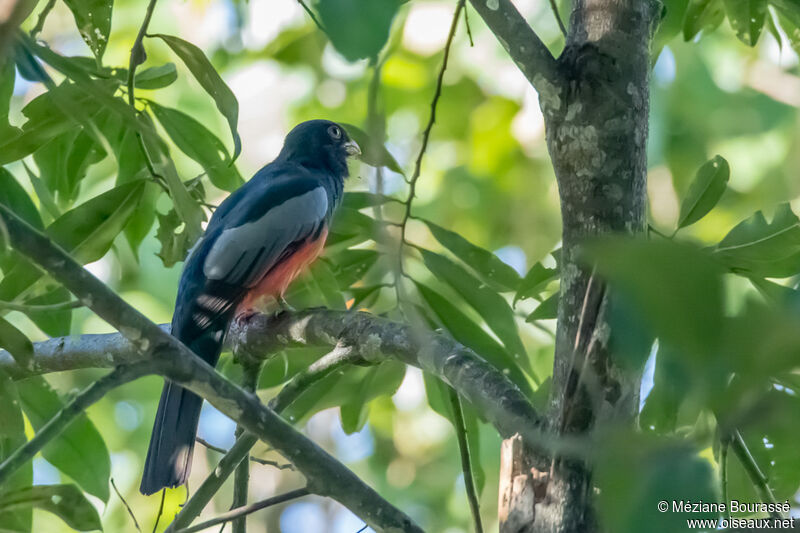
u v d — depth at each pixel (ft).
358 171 45.47
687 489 9.55
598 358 18.24
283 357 33.86
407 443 60.85
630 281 7.62
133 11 55.62
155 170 28.78
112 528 54.90
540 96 22.61
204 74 25.09
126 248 53.06
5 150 26.78
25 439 26.68
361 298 31.86
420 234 61.26
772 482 26.37
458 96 60.49
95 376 54.03
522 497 20.08
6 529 26.89
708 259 7.77
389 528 21.70
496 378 22.40
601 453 10.19
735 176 58.08
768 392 9.00
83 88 21.86
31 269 26.27
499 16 22.56
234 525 28.45
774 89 58.34
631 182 21.66
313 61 56.29
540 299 30.78
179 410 29.73
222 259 35.32
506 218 62.28
